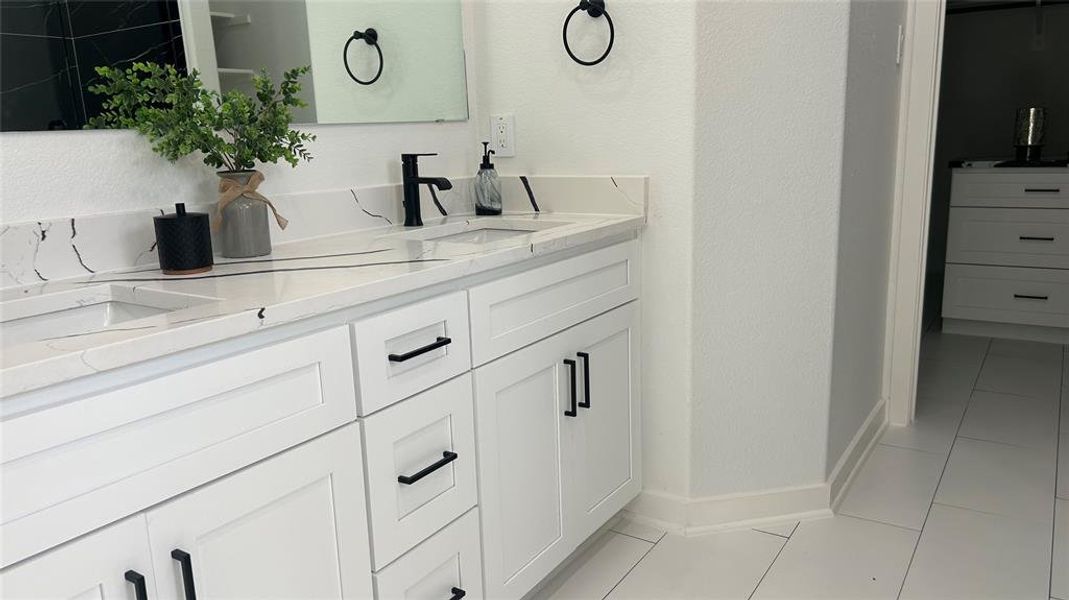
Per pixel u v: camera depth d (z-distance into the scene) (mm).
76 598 880
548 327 1665
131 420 910
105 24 1387
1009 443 2594
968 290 3840
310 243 1704
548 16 2068
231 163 1541
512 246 1518
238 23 1614
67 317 1254
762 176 1947
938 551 1952
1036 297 3689
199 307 1053
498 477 1548
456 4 2150
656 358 2055
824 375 2094
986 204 3719
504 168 2242
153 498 944
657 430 2096
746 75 1884
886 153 2457
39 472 834
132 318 1279
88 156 1379
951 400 3020
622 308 1945
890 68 2383
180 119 1427
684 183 1916
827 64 1924
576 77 2051
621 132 2000
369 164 1939
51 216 1336
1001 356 3547
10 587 818
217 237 1552
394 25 1971
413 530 1332
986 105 4652
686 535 2072
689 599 1784
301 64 1754
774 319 2033
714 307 1988
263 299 1096
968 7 4531
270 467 1079
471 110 2252
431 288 1356
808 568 1896
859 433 2469
